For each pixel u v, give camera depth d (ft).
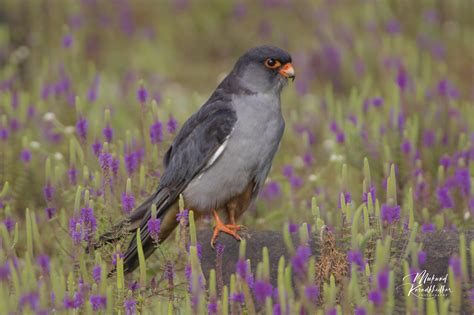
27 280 26.53
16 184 38.14
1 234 30.50
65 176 38.37
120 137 45.06
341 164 40.06
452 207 34.71
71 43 54.13
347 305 25.08
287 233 26.94
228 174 33.32
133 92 52.54
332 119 47.65
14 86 49.70
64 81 47.42
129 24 70.44
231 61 70.64
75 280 29.89
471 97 57.88
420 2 70.08
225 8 74.74
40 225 36.70
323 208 35.37
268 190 39.40
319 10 70.49
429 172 40.73
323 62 61.62
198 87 64.69
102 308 26.66
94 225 29.45
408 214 30.73
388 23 64.23
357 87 58.85
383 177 38.93
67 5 68.85
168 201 33.42
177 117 49.83
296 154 46.65
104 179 32.55
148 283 31.78
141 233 31.27
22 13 65.26
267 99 33.99
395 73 56.29
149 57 66.69
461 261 25.31
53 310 26.55
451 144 42.50
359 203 38.86
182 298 28.04
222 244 32.40
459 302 24.90
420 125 44.65
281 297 24.21
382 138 40.19
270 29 71.67
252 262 30.96
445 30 69.05
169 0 75.97
